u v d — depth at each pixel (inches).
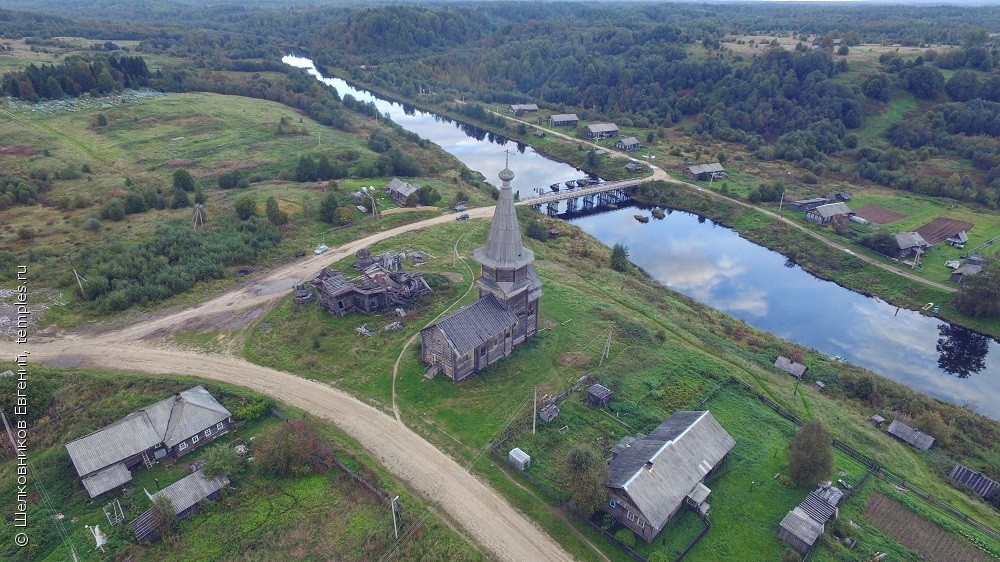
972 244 5024.6
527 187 6983.3
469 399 2677.2
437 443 2406.5
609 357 3041.3
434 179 6318.9
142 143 6747.1
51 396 2549.2
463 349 2677.2
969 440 2800.2
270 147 6924.2
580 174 7583.7
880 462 2452.0
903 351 3863.2
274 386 2731.3
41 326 3137.3
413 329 3230.8
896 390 3184.1
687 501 2128.4
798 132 7716.5
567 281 4001.0
